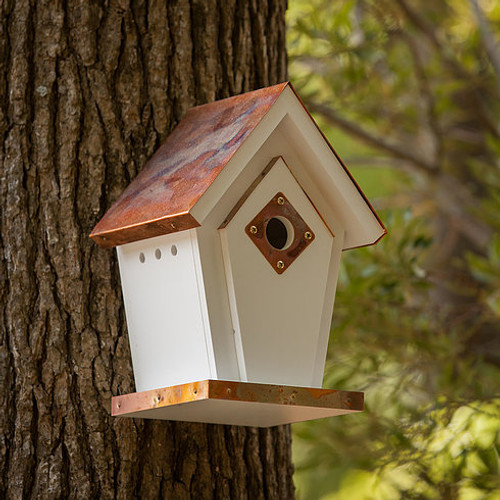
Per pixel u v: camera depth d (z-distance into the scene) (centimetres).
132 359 357
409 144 933
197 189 319
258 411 339
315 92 729
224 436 382
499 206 712
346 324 611
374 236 370
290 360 347
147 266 348
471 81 812
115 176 370
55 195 365
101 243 348
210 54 400
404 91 838
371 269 614
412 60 845
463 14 833
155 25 389
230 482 379
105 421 353
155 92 384
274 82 426
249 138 328
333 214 370
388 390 654
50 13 377
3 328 358
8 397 353
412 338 645
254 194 338
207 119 368
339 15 685
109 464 352
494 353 782
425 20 859
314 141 349
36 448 350
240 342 331
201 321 328
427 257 873
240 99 360
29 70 373
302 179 360
